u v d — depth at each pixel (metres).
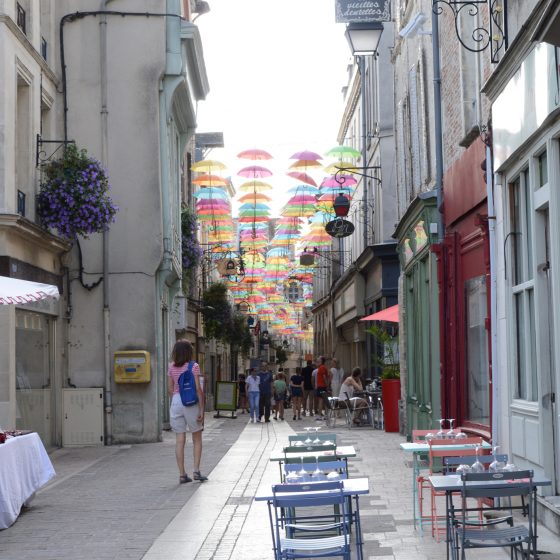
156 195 21.28
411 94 19.58
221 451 18.33
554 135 8.54
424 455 11.30
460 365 14.20
